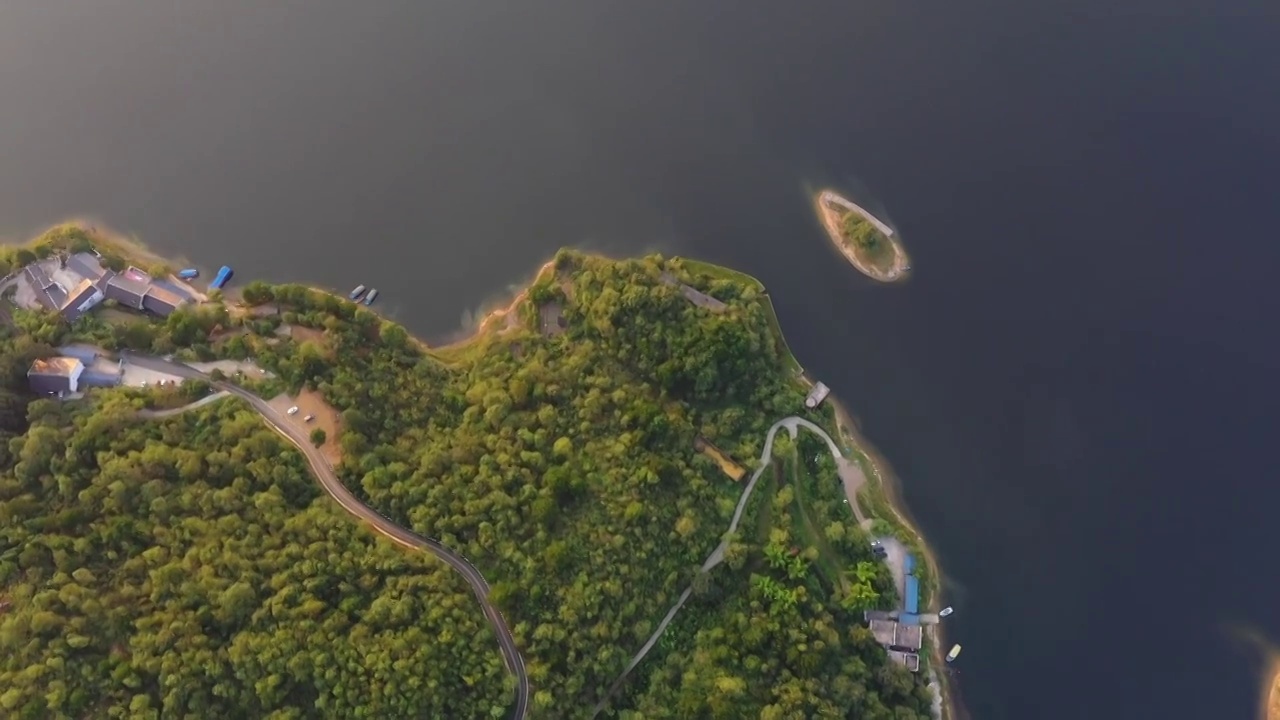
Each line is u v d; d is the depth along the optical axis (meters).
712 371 159.25
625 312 163.38
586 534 140.12
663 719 133.75
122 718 112.25
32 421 137.12
